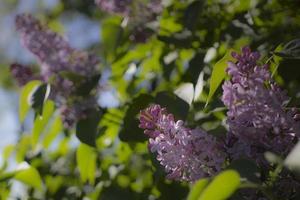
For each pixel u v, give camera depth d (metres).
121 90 3.69
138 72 3.63
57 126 3.58
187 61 3.42
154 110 2.16
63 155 3.92
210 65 3.17
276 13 3.30
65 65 3.39
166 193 2.78
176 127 2.10
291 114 2.03
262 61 2.59
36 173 3.32
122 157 3.50
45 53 3.42
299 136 2.03
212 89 2.25
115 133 3.40
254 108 2.03
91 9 5.69
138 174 3.53
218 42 3.28
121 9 3.53
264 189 1.89
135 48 3.64
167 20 3.51
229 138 2.10
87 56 3.43
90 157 3.18
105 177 3.41
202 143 2.09
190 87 2.48
